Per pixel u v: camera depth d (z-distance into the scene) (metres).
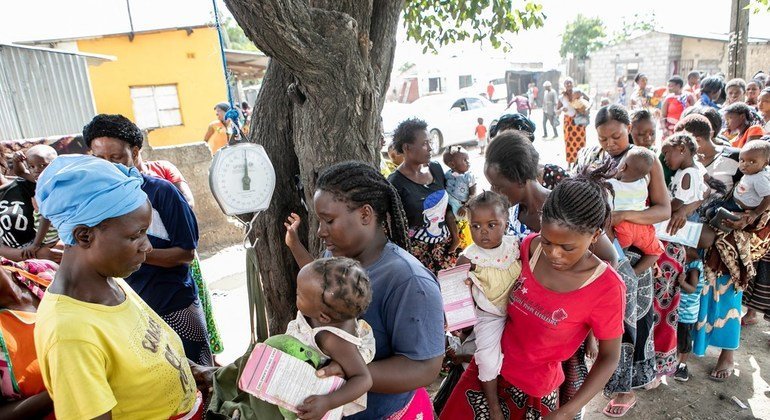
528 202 2.31
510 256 2.03
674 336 3.11
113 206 1.26
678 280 3.06
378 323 1.53
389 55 2.61
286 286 2.83
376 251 1.60
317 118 2.23
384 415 1.62
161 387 1.46
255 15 1.88
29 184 3.08
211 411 1.64
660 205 2.61
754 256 3.22
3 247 2.95
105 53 12.52
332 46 2.07
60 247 3.01
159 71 13.08
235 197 2.02
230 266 6.03
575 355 2.24
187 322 2.49
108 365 1.31
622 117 2.78
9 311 1.53
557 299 1.83
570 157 10.14
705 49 24.41
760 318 4.20
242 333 4.32
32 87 8.14
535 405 2.10
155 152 6.39
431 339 1.49
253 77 16.55
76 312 1.27
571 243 1.63
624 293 1.77
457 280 2.07
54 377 1.22
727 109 4.87
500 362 2.08
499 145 2.29
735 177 3.52
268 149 2.70
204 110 13.68
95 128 2.24
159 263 2.29
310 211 2.47
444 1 4.29
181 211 2.32
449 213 3.50
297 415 1.34
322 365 1.40
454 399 2.29
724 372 3.38
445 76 23.77
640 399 3.22
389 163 4.18
